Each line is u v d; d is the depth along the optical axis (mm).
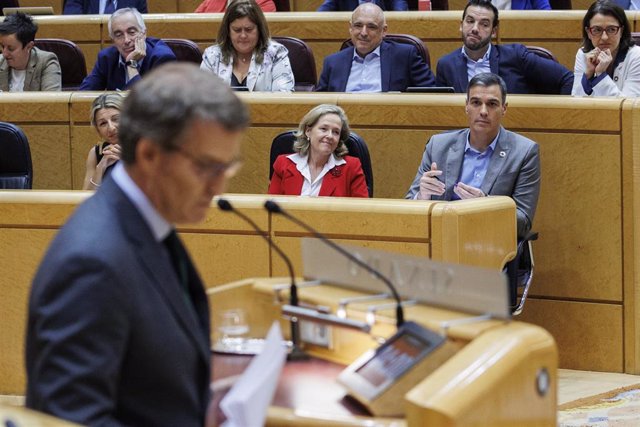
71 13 17469
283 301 5293
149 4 18516
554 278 10773
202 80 3773
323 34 14984
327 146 10492
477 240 8516
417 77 13039
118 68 13711
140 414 3797
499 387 4090
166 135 3689
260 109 11656
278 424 4227
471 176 10453
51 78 14195
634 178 10297
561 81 12570
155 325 3773
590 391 9914
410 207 8406
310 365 4895
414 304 4891
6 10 16484
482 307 4617
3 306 9422
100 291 3621
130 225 3826
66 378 3551
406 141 11273
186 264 4254
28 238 9258
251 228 8859
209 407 4137
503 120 10812
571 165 10586
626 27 11883
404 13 14727
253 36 13039
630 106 10227
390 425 4082
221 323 5285
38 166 12656
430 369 4273
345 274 5266
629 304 10438
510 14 14414
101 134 11211
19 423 3223
